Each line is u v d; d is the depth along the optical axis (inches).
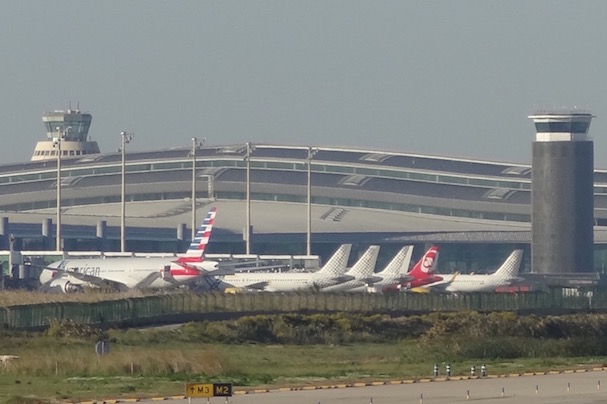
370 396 5979.3
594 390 6259.8
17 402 5684.1
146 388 6279.5
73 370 6958.7
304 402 5723.4
